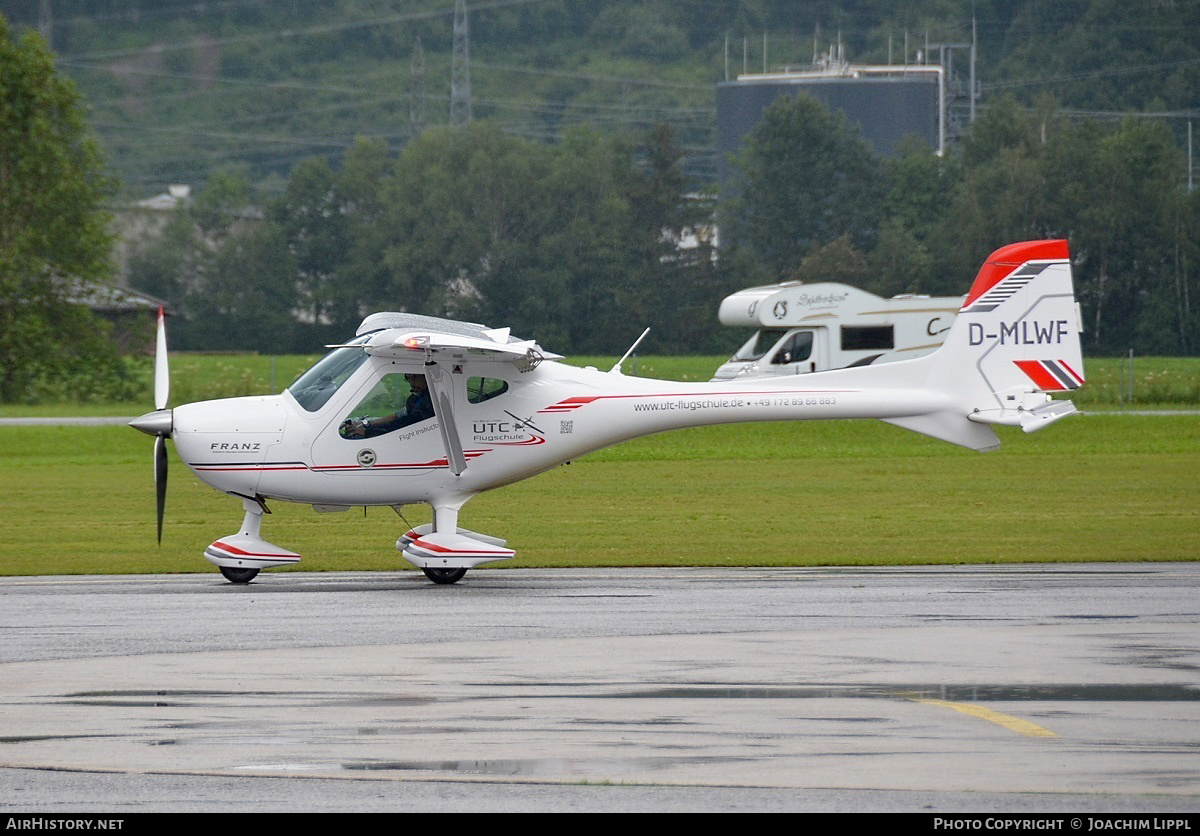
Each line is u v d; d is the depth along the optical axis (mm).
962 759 25359
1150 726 27328
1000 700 29188
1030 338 50906
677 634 36125
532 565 50438
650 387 49031
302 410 46531
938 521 62344
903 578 46625
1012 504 68375
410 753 25766
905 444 104562
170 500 72250
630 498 71688
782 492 74250
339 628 37125
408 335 44062
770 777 24453
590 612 39656
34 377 146000
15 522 63000
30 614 39250
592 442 48562
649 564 50625
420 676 31328
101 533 59281
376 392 46656
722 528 60438
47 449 104125
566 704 28922
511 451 47594
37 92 150500
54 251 151125
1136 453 96438
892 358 116500
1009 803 23219
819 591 43688
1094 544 55000
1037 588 44062
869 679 31000
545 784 24172
